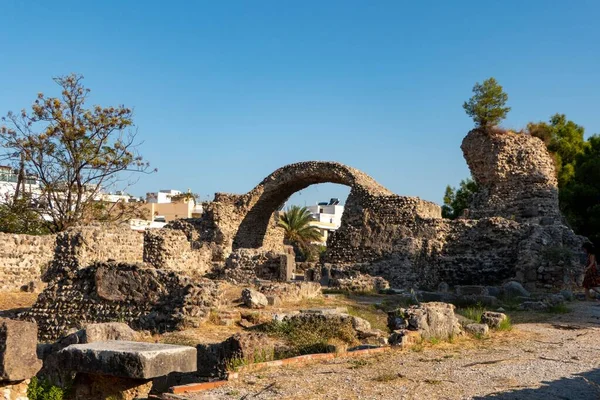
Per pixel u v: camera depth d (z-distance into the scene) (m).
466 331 14.98
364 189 40.81
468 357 11.93
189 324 18.36
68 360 9.33
